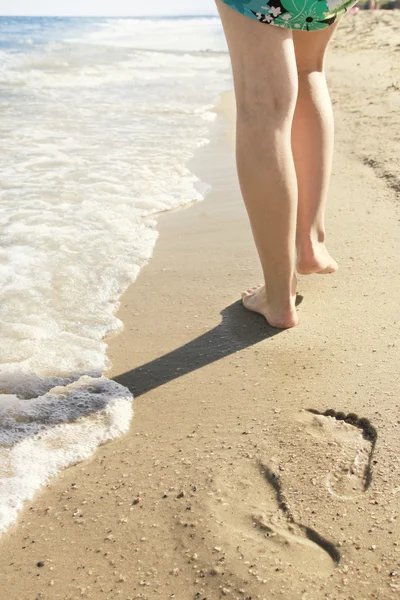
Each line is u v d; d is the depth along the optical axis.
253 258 2.70
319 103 2.04
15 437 1.63
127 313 2.30
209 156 4.43
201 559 1.24
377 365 1.82
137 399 1.80
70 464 1.55
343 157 3.92
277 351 1.96
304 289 2.33
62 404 1.77
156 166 4.13
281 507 1.35
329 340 1.98
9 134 5.09
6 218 3.12
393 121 4.68
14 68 10.02
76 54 13.34
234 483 1.44
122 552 1.28
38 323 2.21
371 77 6.82
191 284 2.48
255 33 1.73
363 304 2.18
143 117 5.96
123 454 1.58
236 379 1.84
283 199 1.83
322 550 1.24
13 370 1.94
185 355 2.00
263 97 1.77
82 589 1.20
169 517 1.36
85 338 2.13
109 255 2.74
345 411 1.64
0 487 1.47
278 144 1.79
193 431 1.64
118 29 34.09
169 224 3.14
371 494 1.36
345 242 2.69
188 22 47.44
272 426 1.62
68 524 1.37
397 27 13.15
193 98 7.17
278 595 1.15
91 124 5.59
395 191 3.27
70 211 3.26
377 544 1.23
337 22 1.97
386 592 1.13
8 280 2.49
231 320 2.18
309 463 1.47
